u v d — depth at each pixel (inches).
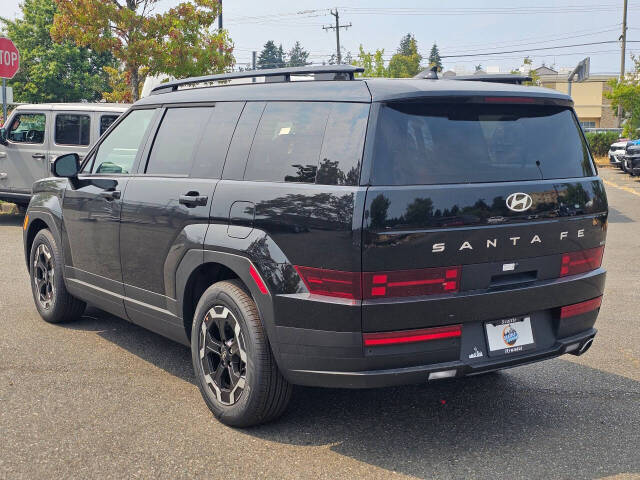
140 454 142.1
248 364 148.5
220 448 145.5
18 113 473.4
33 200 240.8
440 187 135.3
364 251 130.3
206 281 173.0
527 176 146.7
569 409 168.9
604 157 1473.9
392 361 134.3
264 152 154.4
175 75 705.0
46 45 1818.4
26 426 154.7
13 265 336.2
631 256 385.4
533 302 146.9
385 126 135.5
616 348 218.2
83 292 215.5
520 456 143.0
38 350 209.0
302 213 139.2
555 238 149.3
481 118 145.5
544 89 156.7
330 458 141.7
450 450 145.8
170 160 181.0
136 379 186.1
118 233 192.2
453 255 135.7
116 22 676.7
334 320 134.1
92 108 450.9
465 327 140.4
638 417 163.9
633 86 1184.8
